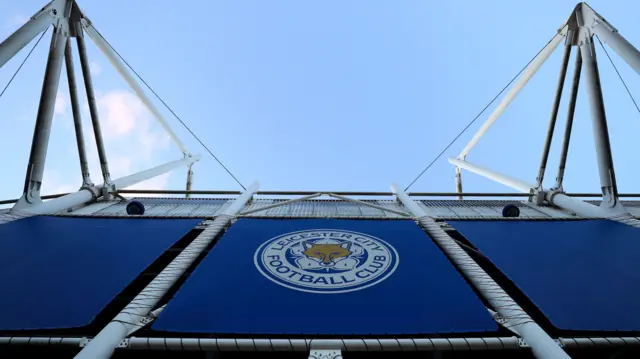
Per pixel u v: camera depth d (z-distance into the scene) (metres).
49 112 11.32
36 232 9.12
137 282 8.51
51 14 11.48
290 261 7.57
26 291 6.71
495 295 6.67
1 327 5.91
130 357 6.96
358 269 7.29
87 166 13.64
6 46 9.99
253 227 9.32
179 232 9.39
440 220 10.59
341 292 6.57
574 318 6.18
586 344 5.72
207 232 9.34
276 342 5.53
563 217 11.64
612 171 11.14
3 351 6.89
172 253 9.66
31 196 10.77
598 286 7.00
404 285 6.74
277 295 6.47
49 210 10.98
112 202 13.77
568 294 6.77
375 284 6.79
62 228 9.45
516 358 6.92
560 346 5.72
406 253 7.91
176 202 14.27
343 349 5.48
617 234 9.19
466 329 5.82
